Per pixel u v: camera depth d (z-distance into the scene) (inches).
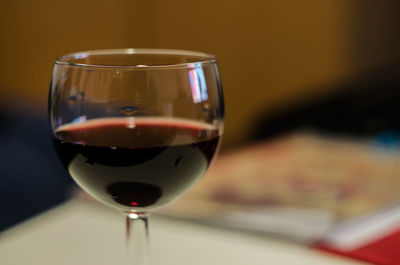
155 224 19.2
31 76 67.3
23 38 66.4
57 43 66.8
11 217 30.5
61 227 19.3
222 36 78.6
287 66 85.0
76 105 13.8
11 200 31.9
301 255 17.4
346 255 17.3
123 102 13.7
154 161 13.5
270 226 18.6
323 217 18.8
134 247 14.7
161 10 73.4
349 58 92.8
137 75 13.7
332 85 50.8
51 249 18.1
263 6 81.0
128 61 15.2
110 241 18.6
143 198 14.0
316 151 26.8
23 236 18.8
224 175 22.8
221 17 78.2
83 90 13.8
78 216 20.0
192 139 13.8
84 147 13.6
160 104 13.7
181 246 18.1
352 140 28.7
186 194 20.8
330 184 21.6
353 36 92.4
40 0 65.7
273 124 45.1
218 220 19.1
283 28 83.6
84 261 17.5
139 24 72.5
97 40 69.6
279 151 27.0
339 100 46.0
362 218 18.9
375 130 43.5
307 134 30.2
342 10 89.9
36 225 19.5
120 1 70.4
